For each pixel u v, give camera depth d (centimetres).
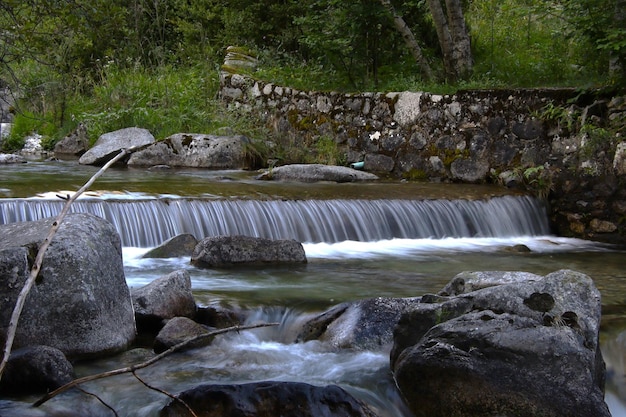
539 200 962
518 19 1436
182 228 788
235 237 715
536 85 1117
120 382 424
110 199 786
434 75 1265
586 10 998
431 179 1104
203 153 1238
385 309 508
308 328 513
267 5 1611
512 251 833
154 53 1641
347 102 1212
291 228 828
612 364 477
